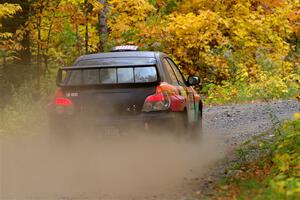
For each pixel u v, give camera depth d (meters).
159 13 50.41
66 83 19.38
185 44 49.47
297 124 17.42
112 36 45.59
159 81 18.48
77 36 39.94
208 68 50.31
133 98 18.50
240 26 51.56
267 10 54.00
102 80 19.39
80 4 40.88
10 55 34.97
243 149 20.34
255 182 13.93
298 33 58.75
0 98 31.77
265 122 29.36
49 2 36.28
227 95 44.81
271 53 52.62
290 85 47.53
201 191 14.40
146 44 47.75
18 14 35.16
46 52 37.22
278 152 16.52
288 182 12.31
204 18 48.28
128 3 46.22
